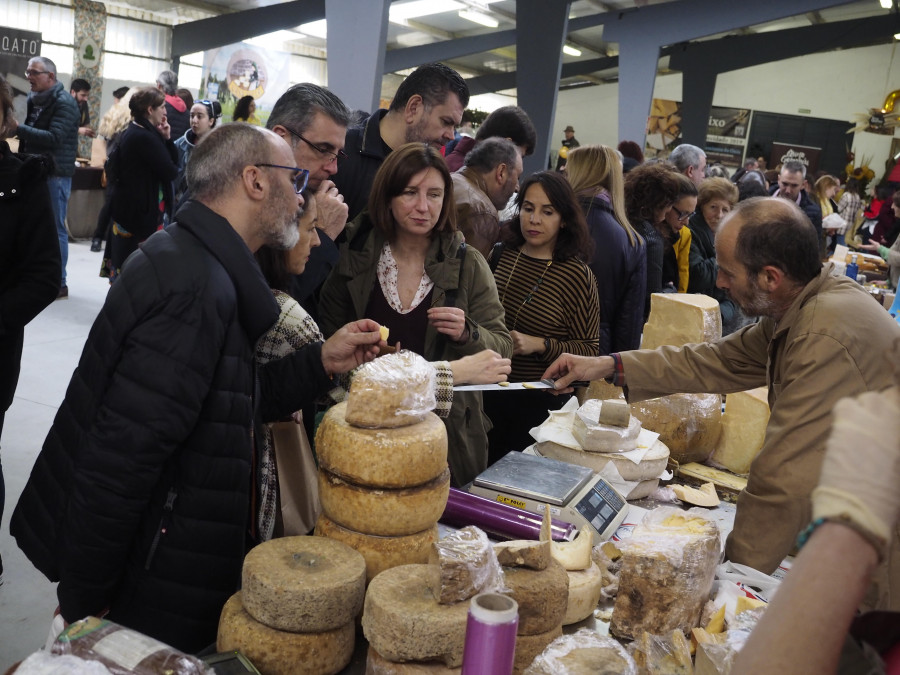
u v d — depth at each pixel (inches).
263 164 60.4
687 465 91.9
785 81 968.9
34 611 108.3
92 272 304.0
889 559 63.8
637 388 83.9
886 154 924.0
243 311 59.8
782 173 250.8
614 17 552.1
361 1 267.0
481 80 1040.2
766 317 78.4
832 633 21.5
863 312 65.6
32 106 247.6
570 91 1156.5
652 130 844.6
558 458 82.0
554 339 111.7
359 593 51.2
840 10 762.2
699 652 48.8
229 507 59.7
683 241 162.1
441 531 66.0
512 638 39.4
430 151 89.2
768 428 69.2
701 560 56.1
